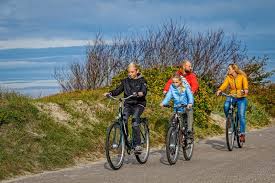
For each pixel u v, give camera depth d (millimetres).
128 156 20766
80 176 16766
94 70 43031
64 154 19672
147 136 19703
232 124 22906
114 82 29469
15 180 16453
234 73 23484
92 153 21109
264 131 32812
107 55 43719
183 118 19906
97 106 25781
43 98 25812
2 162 17484
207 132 29719
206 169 17594
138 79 19125
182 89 19859
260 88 44438
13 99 22562
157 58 42875
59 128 21672
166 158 20625
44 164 18547
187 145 19922
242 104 23484
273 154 21281
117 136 18125
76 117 23594
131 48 44344
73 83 42656
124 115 18547
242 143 23828
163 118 27516
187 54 43469
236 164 18578
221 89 23578
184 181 15477
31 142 19625
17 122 20516
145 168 18109
